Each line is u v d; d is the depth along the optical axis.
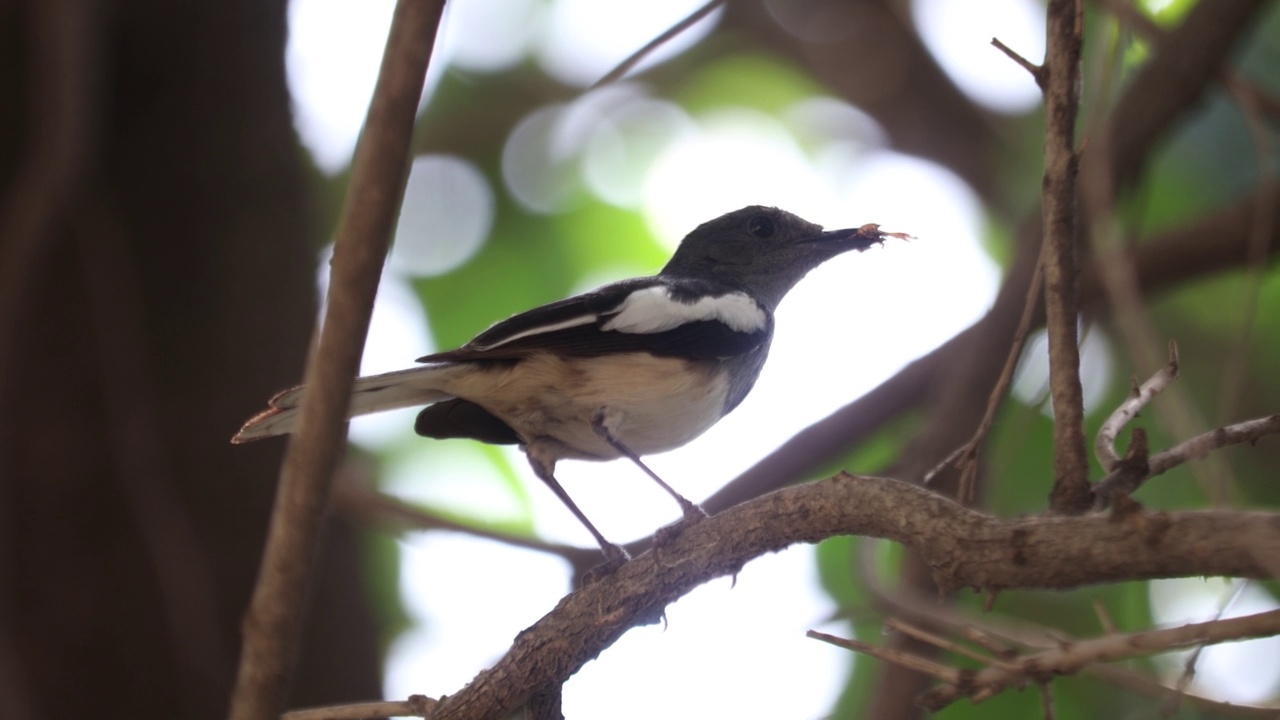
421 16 5.86
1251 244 10.52
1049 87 6.40
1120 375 12.89
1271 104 11.77
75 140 9.44
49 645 9.87
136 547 10.17
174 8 10.85
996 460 11.03
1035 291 7.37
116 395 10.20
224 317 10.83
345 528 11.55
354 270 6.12
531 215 16.20
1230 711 6.89
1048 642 8.22
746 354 10.77
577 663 7.67
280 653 6.74
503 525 14.47
